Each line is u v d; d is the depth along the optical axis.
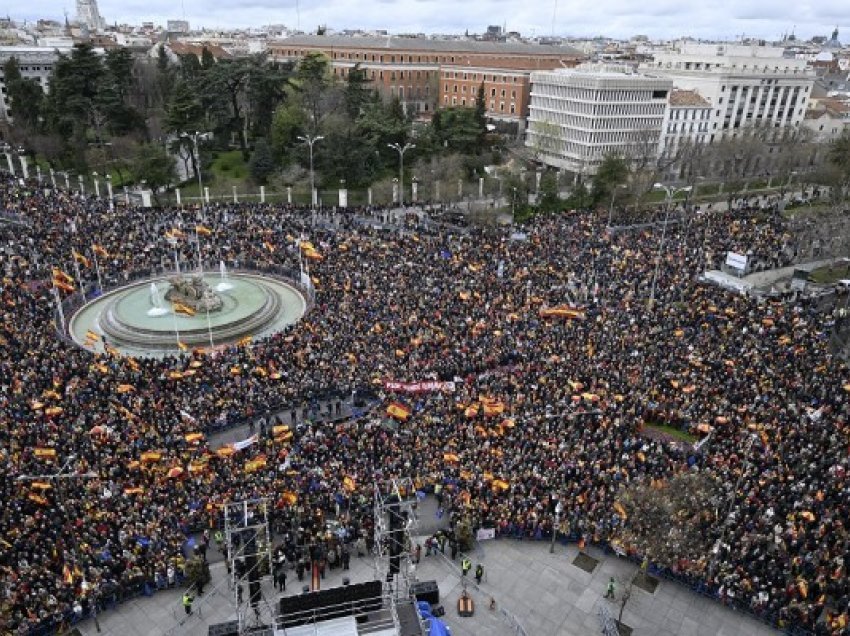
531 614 32.31
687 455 39.72
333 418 44.56
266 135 118.38
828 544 32.72
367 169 107.56
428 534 36.62
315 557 33.25
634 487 35.84
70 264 65.88
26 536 31.41
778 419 41.69
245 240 75.19
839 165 104.25
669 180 134.12
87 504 33.53
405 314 55.00
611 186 100.38
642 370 47.53
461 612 31.98
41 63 160.00
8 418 39.16
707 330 53.41
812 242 81.19
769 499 35.38
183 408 42.28
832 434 39.81
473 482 37.19
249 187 107.38
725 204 115.00
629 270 66.75
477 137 119.56
